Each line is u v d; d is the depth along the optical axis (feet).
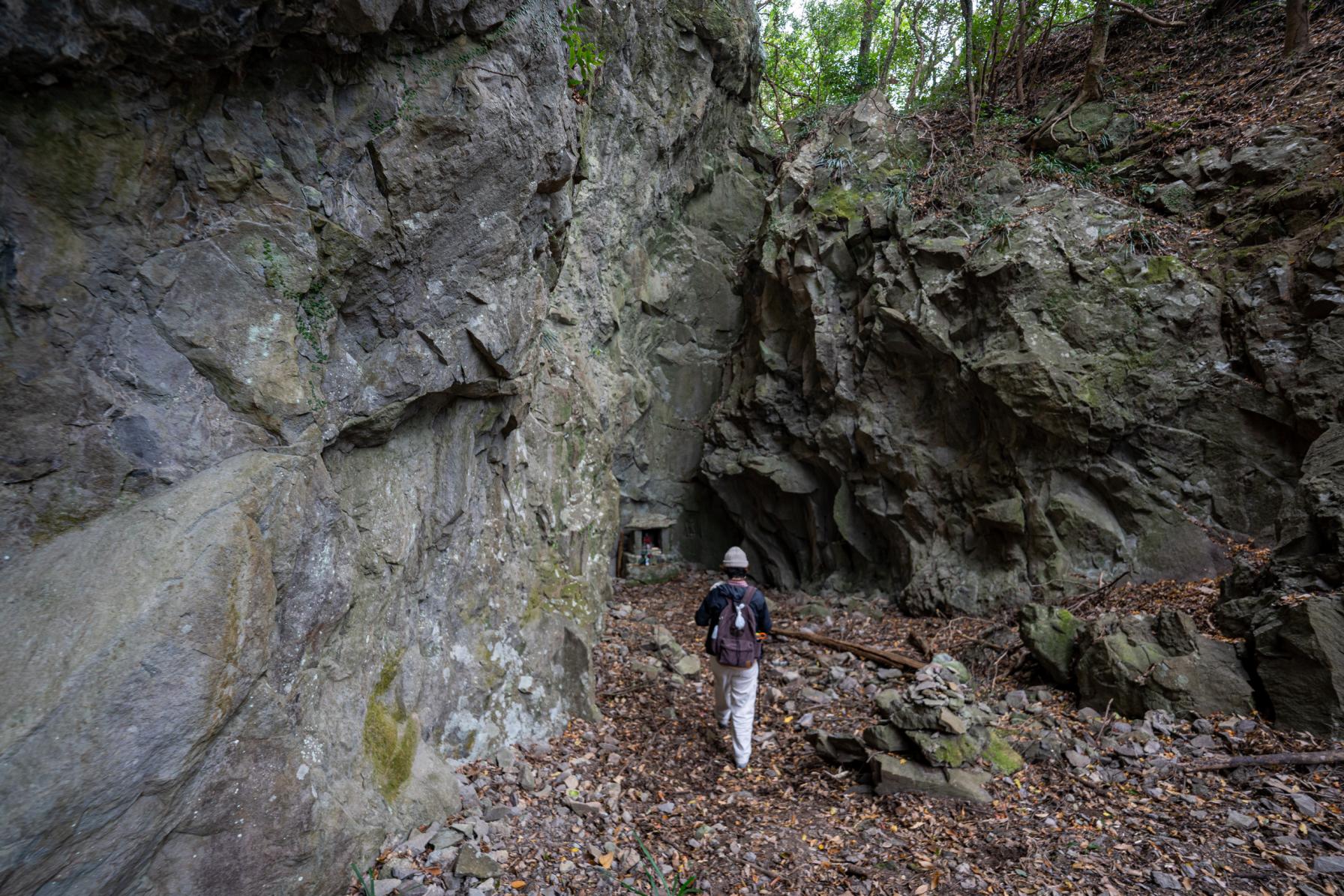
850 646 23.81
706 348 41.57
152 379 8.15
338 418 10.52
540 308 15.24
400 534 12.37
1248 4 32.50
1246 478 22.76
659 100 34.42
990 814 12.83
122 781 6.61
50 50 6.68
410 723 12.21
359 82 9.83
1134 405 24.50
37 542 7.22
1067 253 26.45
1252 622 16.55
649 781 14.78
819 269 33.78
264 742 8.56
